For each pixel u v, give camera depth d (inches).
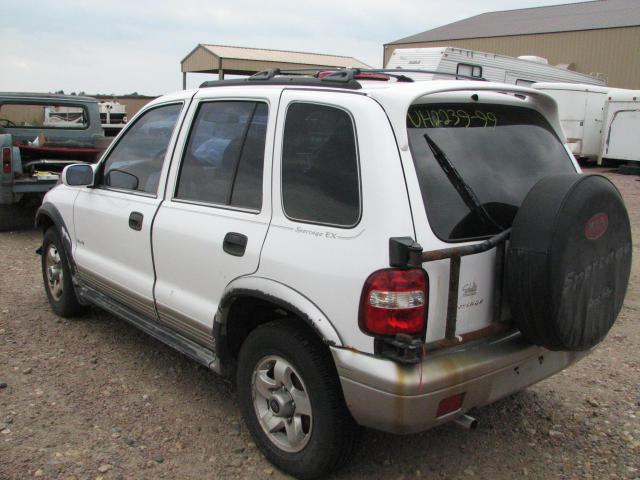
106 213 170.4
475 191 114.6
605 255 113.1
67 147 386.3
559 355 127.7
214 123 143.3
